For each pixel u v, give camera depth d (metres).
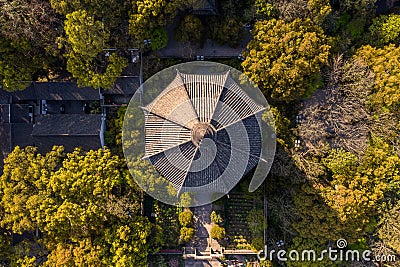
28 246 46.75
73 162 45.31
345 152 46.88
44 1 43.50
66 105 51.00
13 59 45.09
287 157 46.28
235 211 51.78
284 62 44.94
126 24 45.31
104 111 50.53
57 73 50.25
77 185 44.09
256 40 46.16
